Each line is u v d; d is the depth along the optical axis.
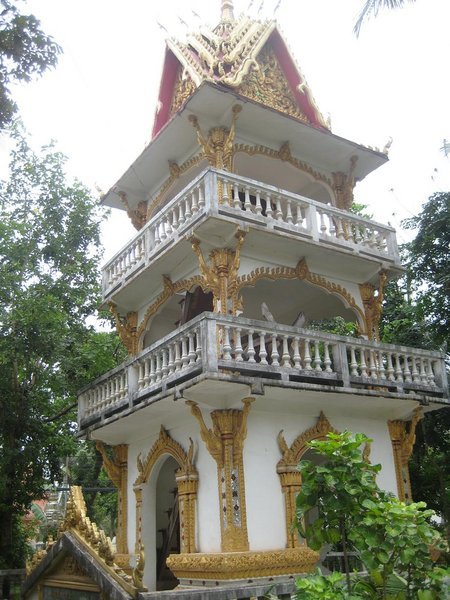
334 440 6.68
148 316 16.45
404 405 14.40
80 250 20.02
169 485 17.06
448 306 16.55
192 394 11.80
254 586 8.12
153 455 14.73
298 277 14.84
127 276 15.95
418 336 18.94
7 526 17.34
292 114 17.12
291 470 12.75
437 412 18.14
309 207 14.52
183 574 12.20
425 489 18.00
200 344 11.47
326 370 12.77
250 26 17.30
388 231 16.12
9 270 17.95
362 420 14.46
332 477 6.30
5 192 19.89
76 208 19.94
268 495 12.47
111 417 14.28
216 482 12.34
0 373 17.34
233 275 13.43
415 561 6.10
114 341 20.83
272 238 13.83
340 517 6.44
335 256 15.03
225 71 15.88
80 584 7.66
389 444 14.78
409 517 6.12
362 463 6.42
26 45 10.59
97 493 33.06
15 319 16.22
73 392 18.50
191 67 16.08
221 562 11.28
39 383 18.47
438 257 16.89
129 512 15.70
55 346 16.78
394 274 16.34
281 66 17.52
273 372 11.89
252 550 11.77
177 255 14.45
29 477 17.78
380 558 5.99
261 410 12.92
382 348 13.90
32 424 17.66
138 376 13.61
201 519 12.57
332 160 17.41
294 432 13.33
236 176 13.44
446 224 16.45
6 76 10.94
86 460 31.38
